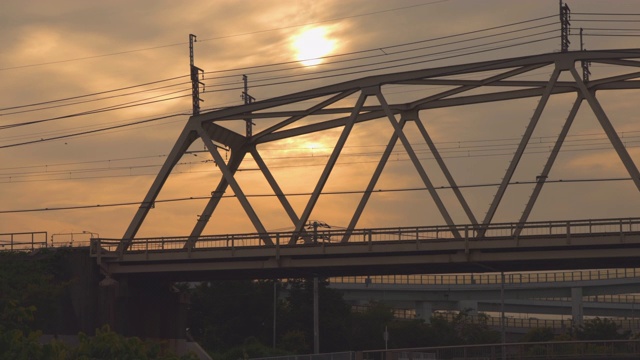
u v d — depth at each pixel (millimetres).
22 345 32031
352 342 157375
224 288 148875
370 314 171500
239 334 145625
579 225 75312
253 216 87625
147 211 92938
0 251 95688
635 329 197125
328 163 85000
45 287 90250
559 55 78750
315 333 114938
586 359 85812
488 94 82812
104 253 92812
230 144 93812
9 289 88562
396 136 84188
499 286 196625
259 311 147125
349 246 82562
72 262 94250
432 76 82375
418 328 171625
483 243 78188
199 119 91812
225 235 87750
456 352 85750
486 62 80812
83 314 93062
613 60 78062
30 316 36844
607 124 76938
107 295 92812
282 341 141750
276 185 91500
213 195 92938
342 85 85812
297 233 85250
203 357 105938
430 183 80938
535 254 77312
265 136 93938
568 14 79625
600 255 75062
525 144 78188
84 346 36750
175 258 89750
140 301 97062
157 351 40781
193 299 151625
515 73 81250
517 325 197625
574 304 193125
